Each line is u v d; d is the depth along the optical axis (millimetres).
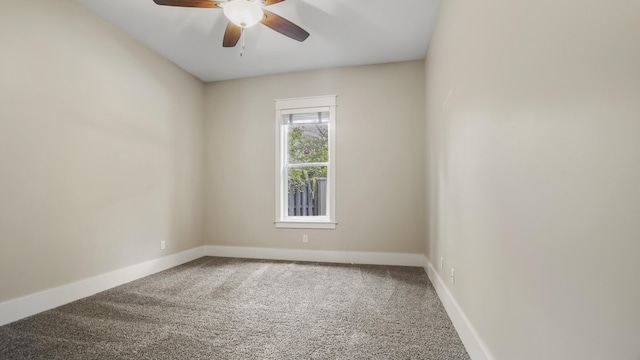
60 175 2254
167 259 3375
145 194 3084
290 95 3873
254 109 3996
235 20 2084
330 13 2586
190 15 2594
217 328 1873
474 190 1502
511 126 1064
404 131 3529
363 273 3141
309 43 3105
